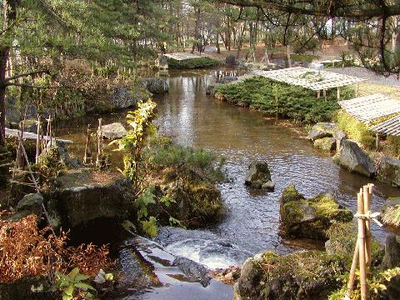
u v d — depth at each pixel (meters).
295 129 20.81
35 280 5.26
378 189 13.27
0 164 8.59
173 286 6.73
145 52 32.47
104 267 6.98
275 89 24.73
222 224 10.50
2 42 8.27
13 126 15.90
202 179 11.60
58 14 12.31
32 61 19.55
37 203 6.84
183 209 10.20
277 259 5.38
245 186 13.14
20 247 5.31
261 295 5.16
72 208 7.39
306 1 5.61
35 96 18.89
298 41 6.39
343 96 23.91
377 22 6.25
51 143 10.09
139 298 6.30
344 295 4.49
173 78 38.25
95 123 20.45
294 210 9.99
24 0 8.78
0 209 7.23
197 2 44.91
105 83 23.81
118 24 27.22
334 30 6.01
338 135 17.05
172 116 23.39
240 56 50.12
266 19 6.18
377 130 15.04
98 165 11.47
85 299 5.71
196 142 18.34
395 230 10.16
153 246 7.88
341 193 12.95
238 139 18.94
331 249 7.96
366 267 4.23
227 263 7.93
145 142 11.30
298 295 4.98
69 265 6.23
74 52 18.64
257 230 10.22
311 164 15.59
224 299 6.50
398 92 24.36
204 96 29.56
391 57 6.34
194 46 52.53
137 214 8.88
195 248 8.43
